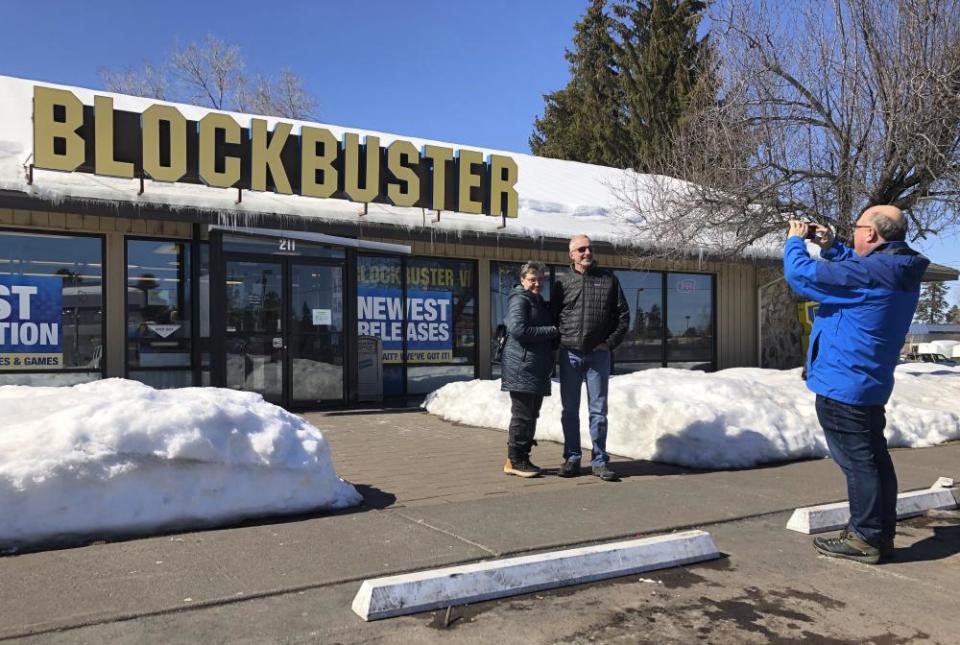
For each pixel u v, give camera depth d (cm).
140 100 1405
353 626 323
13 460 412
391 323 1279
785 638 324
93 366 1024
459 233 1196
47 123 898
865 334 414
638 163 3356
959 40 984
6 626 312
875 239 429
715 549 432
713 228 1155
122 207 938
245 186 1027
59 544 420
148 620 322
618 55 3700
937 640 324
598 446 632
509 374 634
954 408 967
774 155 1126
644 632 328
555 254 1429
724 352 1650
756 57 1156
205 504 459
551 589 377
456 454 745
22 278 983
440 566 397
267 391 1053
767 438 723
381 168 1120
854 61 1066
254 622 323
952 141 997
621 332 628
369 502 539
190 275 1091
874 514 423
